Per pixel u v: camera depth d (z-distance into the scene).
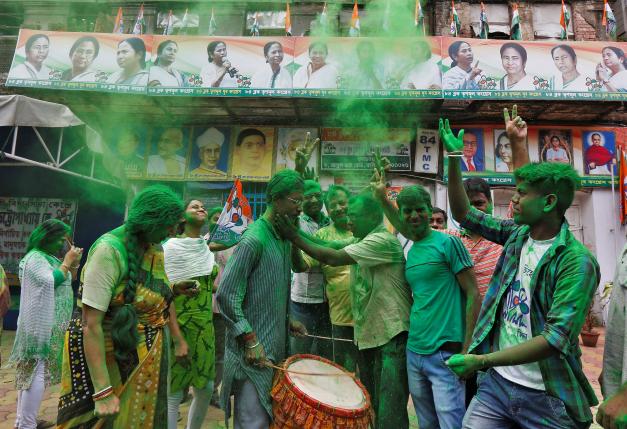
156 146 8.53
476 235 2.76
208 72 7.46
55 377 3.28
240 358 2.04
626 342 1.90
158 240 1.87
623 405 1.35
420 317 2.27
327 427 1.79
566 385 1.58
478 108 7.93
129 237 1.83
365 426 1.94
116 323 1.74
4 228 7.46
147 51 7.49
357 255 2.36
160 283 1.98
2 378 4.62
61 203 7.59
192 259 2.78
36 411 3.06
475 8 9.37
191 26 9.51
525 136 2.28
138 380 1.83
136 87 7.37
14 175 7.59
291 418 1.87
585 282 1.51
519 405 1.67
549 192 1.66
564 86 7.27
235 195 3.86
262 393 2.00
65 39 7.45
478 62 7.34
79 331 1.80
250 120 8.60
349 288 3.01
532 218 1.69
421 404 2.26
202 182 8.49
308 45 7.49
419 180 8.41
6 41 9.24
